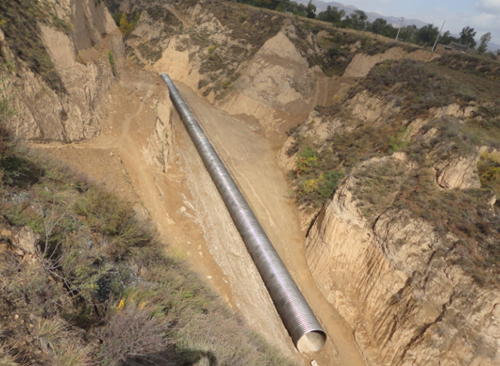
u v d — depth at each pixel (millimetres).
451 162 23266
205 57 75875
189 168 38094
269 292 23969
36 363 5809
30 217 9484
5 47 23203
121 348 7477
